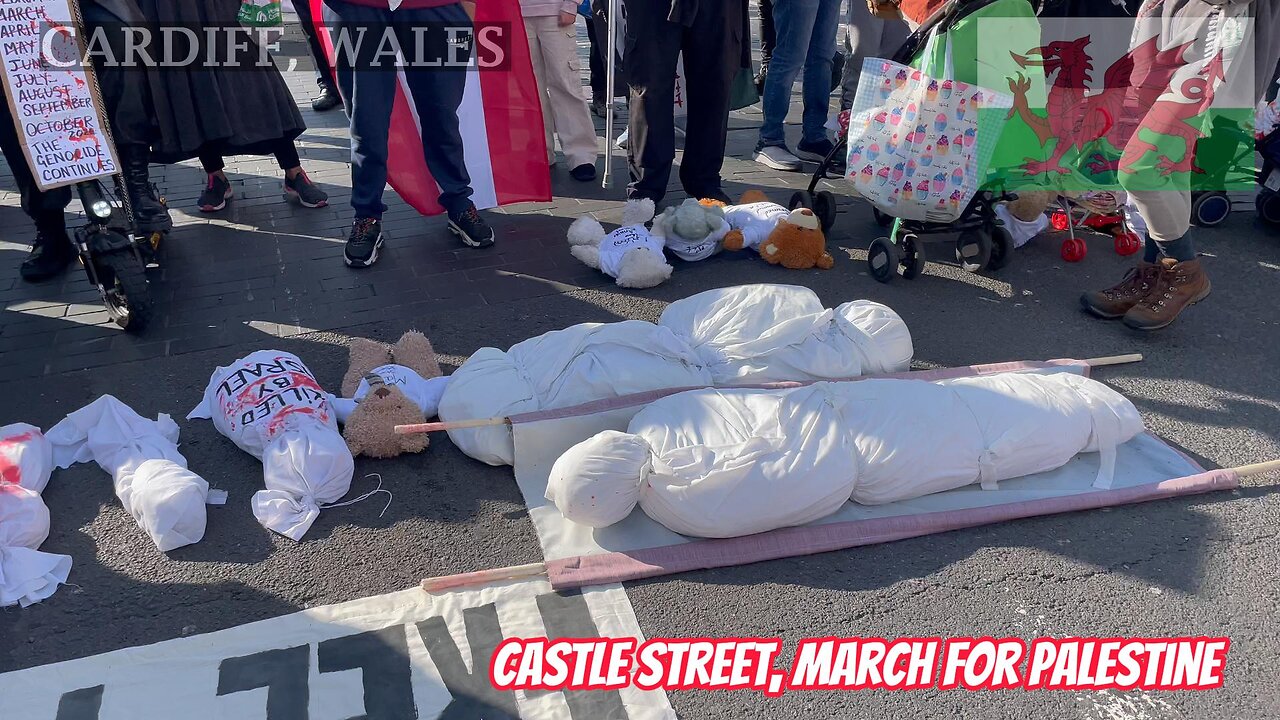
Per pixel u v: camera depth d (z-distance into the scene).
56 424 3.53
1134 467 3.30
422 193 5.30
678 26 5.00
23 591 2.71
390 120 5.00
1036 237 5.31
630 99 5.30
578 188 6.05
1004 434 3.13
